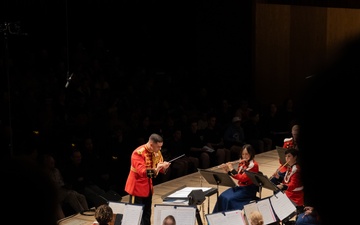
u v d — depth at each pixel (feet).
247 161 47.55
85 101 72.90
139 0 97.19
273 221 40.29
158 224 39.42
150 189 46.19
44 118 65.77
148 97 83.20
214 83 95.09
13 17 80.38
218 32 94.27
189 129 72.74
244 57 92.43
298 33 94.63
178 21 97.81
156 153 46.73
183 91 94.79
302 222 39.37
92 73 83.71
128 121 72.74
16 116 66.39
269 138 81.15
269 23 92.32
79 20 91.71
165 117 76.64
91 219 50.52
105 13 94.58
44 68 81.56
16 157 3.31
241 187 46.68
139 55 98.68
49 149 62.95
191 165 69.72
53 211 2.97
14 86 72.54
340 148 2.74
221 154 73.46
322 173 2.78
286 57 94.99
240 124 79.15
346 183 2.74
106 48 95.91
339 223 2.75
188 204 42.68
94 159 59.16
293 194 44.62
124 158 63.31
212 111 82.43
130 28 97.91
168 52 99.04
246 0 91.30
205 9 94.99
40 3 83.97
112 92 81.30
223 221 38.27
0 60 73.10
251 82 92.32
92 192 53.72
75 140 64.44
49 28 86.48
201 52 96.02
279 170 48.49
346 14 91.56
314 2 92.84
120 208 41.29
